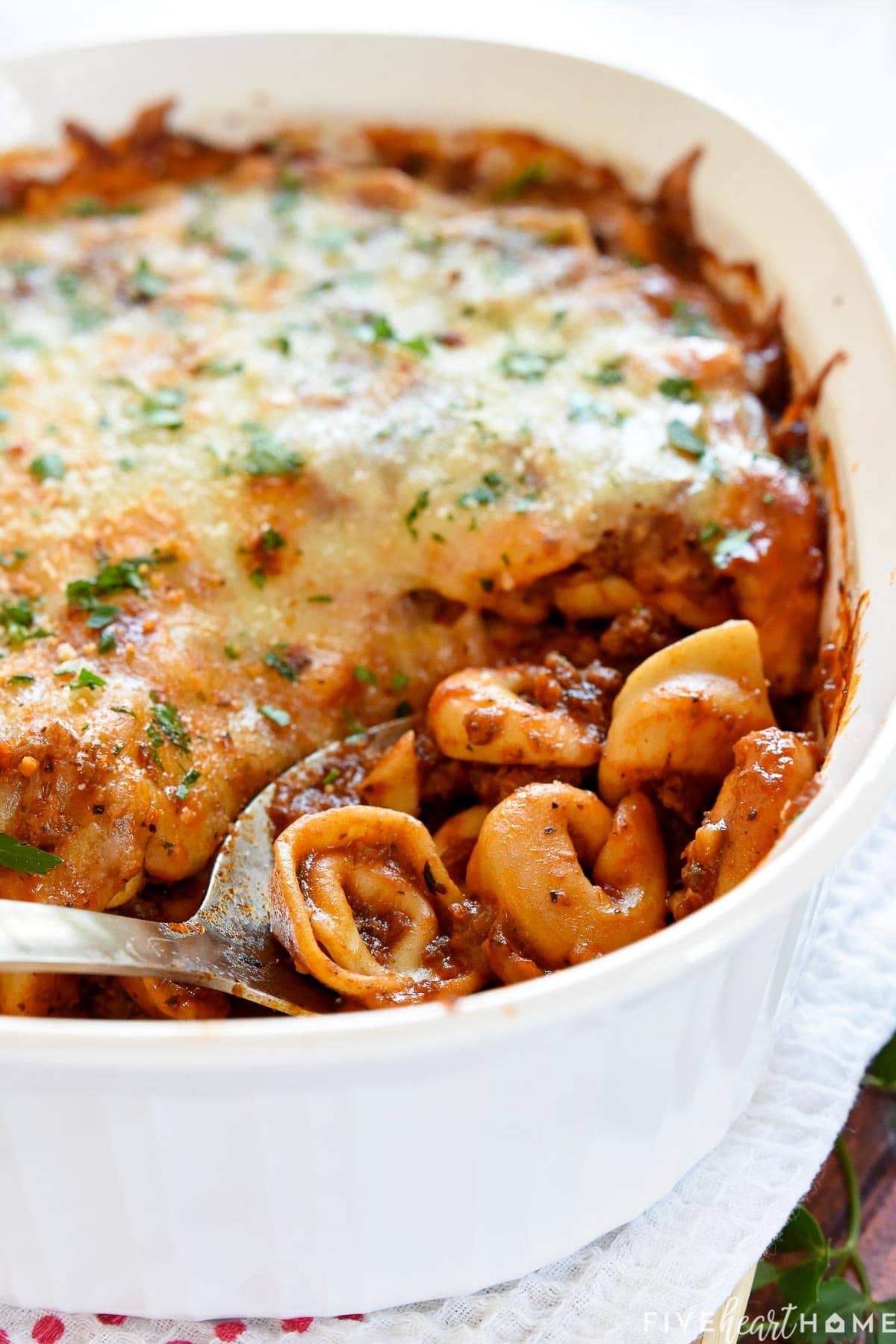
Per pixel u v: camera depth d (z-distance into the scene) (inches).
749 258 22.2
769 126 22.4
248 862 18.6
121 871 17.9
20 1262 16.9
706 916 15.6
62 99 23.8
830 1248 18.5
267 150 24.3
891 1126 19.3
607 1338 17.2
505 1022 15.2
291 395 20.5
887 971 19.3
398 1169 16.2
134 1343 17.3
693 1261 17.5
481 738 18.8
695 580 19.9
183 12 28.2
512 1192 16.6
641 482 19.8
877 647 17.5
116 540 19.5
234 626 19.4
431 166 24.2
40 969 16.7
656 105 22.9
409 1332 17.3
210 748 18.7
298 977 17.7
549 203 23.9
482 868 18.0
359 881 17.9
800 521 19.8
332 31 23.7
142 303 21.9
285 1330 17.4
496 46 23.4
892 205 25.6
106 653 18.8
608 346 21.2
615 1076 16.2
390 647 19.8
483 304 21.6
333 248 22.6
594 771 19.0
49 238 23.1
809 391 20.9
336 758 19.3
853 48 28.2
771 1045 18.1
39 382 21.0
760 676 18.7
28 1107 15.7
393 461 19.9
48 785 17.9
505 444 20.0
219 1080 15.2
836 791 16.4
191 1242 16.7
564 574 20.1
